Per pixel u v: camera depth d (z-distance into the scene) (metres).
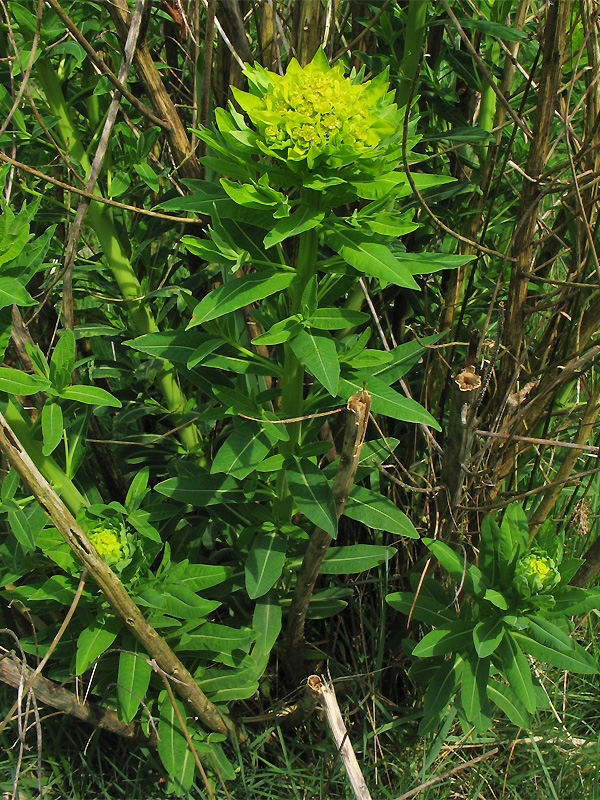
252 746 2.44
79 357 2.65
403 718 2.46
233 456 1.83
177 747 2.11
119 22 1.97
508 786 2.46
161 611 2.03
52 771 2.50
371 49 2.57
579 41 2.45
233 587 2.35
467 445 1.99
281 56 2.39
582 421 2.34
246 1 2.33
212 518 2.44
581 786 2.42
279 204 1.60
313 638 2.88
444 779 2.43
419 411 1.77
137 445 2.77
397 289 2.60
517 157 2.76
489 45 2.54
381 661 2.51
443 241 2.63
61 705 2.00
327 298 1.97
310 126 1.55
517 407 2.23
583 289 2.19
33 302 1.52
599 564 2.27
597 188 2.15
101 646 1.89
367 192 1.64
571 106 2.63
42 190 2.53
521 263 2.08
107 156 2.37
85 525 1.92
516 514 2.05
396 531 1.92
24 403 2.16
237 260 1.71
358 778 1.76
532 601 1.96
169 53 2.67
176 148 2.16
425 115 2.72
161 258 2.61
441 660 2.26
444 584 2.46
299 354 1.65
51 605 2.06
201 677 2.27
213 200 1.73
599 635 2.85
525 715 2.16
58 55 2.28
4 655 1.75
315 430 2.11
